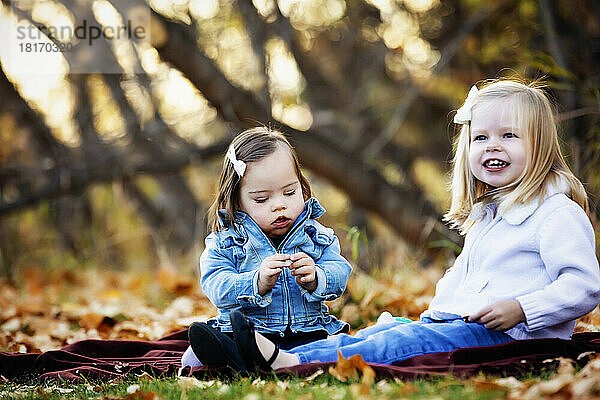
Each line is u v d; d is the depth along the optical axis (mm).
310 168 12117
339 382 4129
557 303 4332
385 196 12148
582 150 8258
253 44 12445
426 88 12742
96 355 5652
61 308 9469
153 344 5824
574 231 4453
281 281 4777
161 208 17016
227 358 4441
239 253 4805
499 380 3930
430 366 4246
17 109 13688
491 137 4707
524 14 10141
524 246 4551
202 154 12094
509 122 4648
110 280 13656
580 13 9547
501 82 4887
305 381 4078
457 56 11820
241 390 3984
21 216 15805
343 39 13586
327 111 14094
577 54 9414
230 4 12492
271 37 12531
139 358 5469
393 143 13812
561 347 4391
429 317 4906
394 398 3656
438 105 13172
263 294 4605
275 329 4703
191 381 4289
